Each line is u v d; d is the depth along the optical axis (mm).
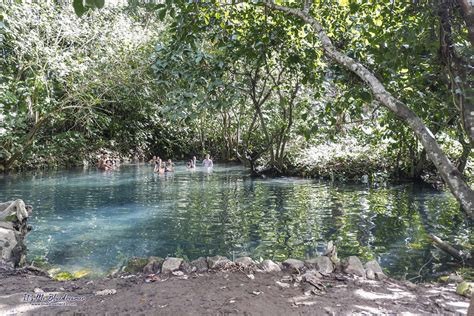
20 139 14531
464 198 2867
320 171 13734
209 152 24141
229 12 7691
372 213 8070
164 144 24094
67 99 14398
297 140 15555
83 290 3518
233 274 3900
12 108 12695
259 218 7680
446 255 5359
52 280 3885
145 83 15430
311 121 8938
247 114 17453
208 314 2926
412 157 12328
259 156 15312
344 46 7277
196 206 8891
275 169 14844
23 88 12500
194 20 6648
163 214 8023
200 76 8023
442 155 3068
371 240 6129
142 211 8312
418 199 9594
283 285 3586
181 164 20625
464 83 3629
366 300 3268
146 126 23516
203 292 3387
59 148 17344
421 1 4707
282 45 8984
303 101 12203
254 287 3520
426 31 4801
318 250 5617
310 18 4832
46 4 13219
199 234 6504
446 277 4328
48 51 12609
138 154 22422
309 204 9102
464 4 2787
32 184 12055
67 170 16250
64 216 7781
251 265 4195
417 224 7105
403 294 3449
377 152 13094
